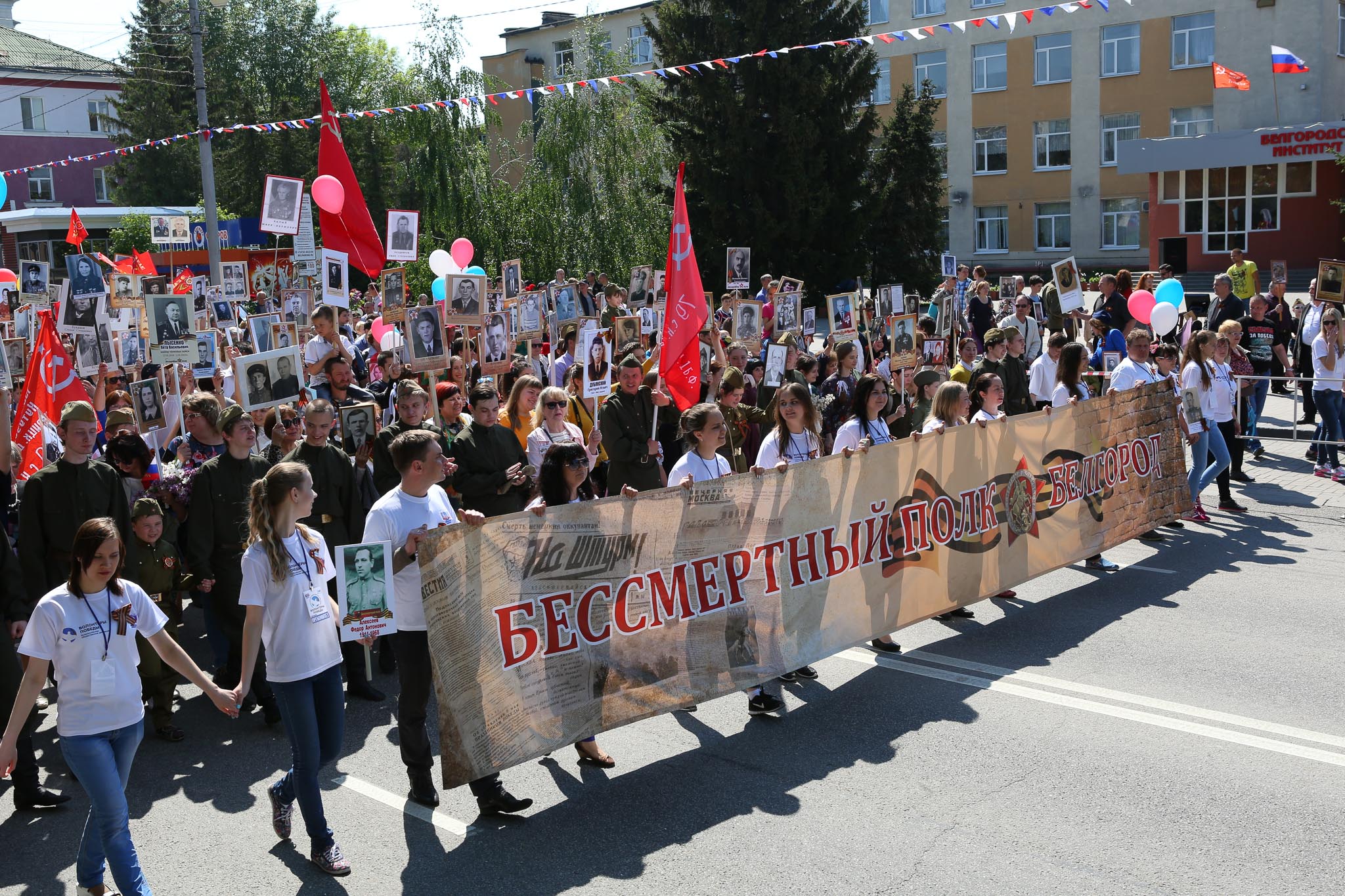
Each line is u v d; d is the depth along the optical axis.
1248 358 13.90
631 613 5.90
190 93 50.78
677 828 5.18
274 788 5.18
